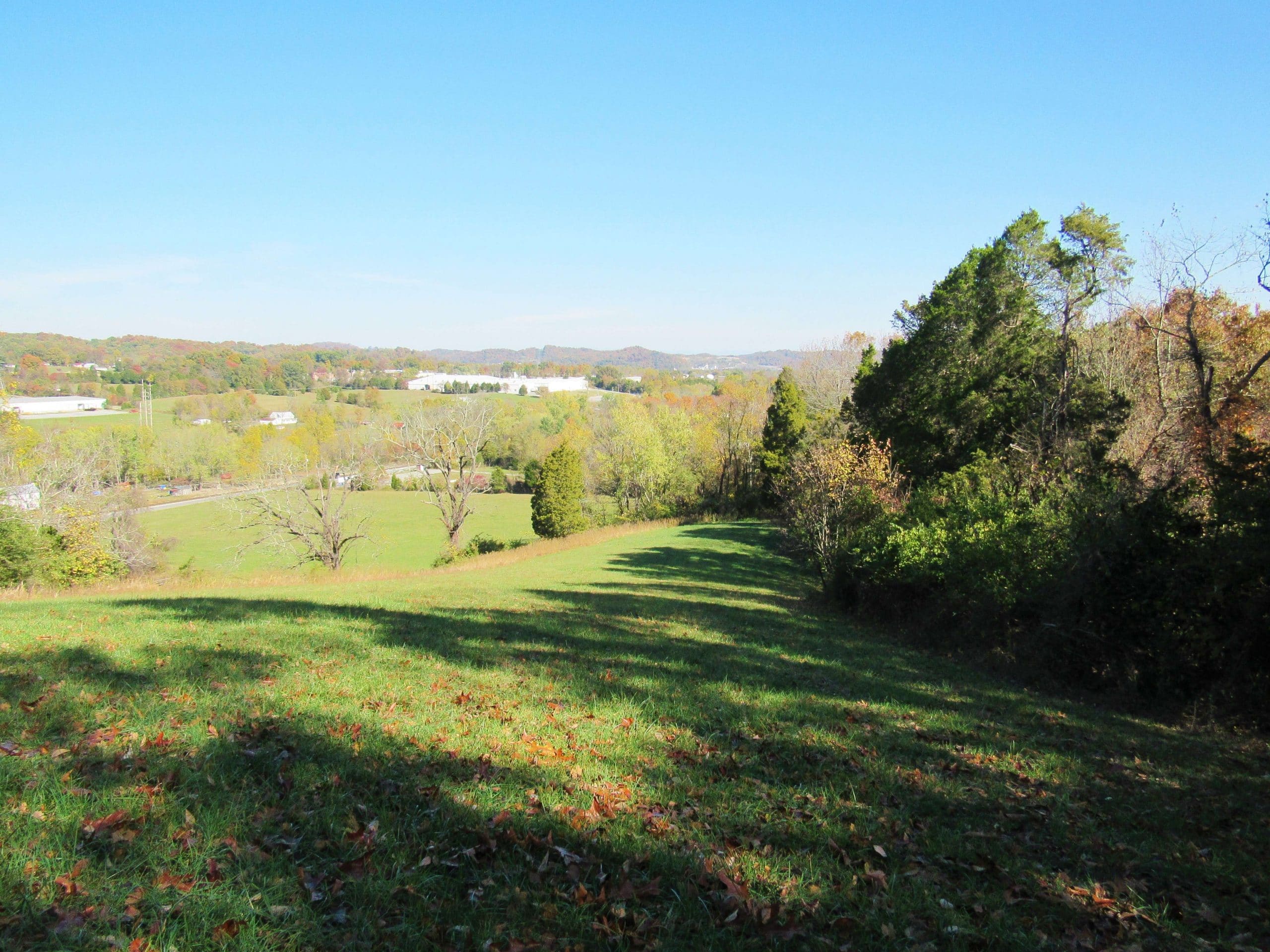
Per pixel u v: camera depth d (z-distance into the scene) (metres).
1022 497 17.45
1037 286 32.84
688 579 29.97
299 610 13.97
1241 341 23.61
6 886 3.58
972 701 10.55
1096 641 12.46
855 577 20.33
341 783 5.23
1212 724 10.48
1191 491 12.49
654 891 4.27
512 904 4.00
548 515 53.00
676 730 7.43
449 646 10.80
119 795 4.64
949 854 5.21
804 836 5.24
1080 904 4.68
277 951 3.43
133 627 10.88
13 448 30.53
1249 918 4.72
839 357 82.88
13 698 6.54
